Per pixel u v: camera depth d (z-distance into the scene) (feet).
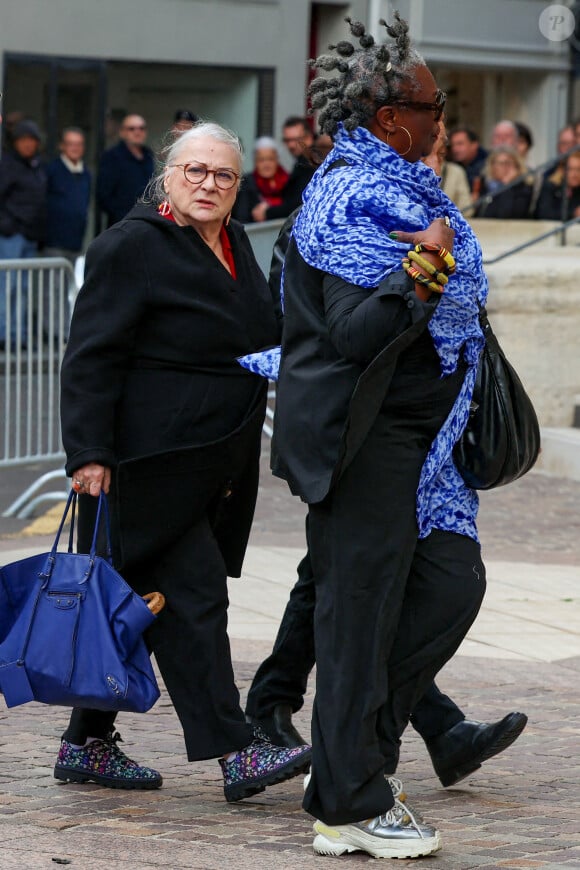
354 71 14.55
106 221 59.21
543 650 24.49
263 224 37.78
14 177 56.13
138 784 17.26
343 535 14.53
